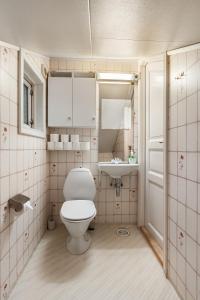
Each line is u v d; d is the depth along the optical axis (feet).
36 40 4.53
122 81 7.93
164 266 4.94
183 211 4.07
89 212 5.66
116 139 8.39
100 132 8.27
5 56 4.16
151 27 3.79
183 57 4.17
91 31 4.08
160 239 6.05
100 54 5.52
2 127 3.92
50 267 5.19
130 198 8.13
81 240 5.97
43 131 7.02
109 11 3.35
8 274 4.14
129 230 7.54
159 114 6.32
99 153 8.29
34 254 5.80
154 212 6.72
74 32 4.14
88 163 7.98
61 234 7.13
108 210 8.10
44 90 7.16
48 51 5.32
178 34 3.92
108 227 7.77
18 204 4.09
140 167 7.73
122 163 7.95
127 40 4.45
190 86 3.84
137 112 8.00
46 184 7.50
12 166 4.39
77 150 7.81
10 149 4.29
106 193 8.05
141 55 5.47
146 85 7.56
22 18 3.58
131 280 4.75
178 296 4.25
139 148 7.74
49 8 3.27
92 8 3.27
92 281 4.69
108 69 7.94
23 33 4.15
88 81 7.51
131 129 8.35
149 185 7.27
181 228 4.15
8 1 3.08
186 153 3.95
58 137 7.53
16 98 4.69
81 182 7.12
